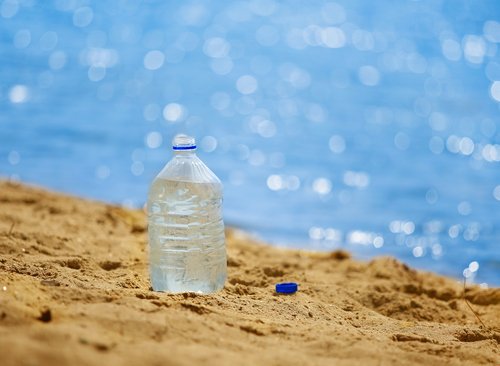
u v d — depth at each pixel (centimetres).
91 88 2117
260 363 449
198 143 1723
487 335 612
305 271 814
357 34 2727
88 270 693
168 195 623
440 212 1320
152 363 418
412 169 1566
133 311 500
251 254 912
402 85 2231
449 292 791
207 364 429
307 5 3053
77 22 2806
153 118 1888
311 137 1786
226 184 1447
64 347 420
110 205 1100
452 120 1920
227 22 2852
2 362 389
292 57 2491
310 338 512
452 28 2781
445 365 493
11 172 1437
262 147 1703
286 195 1395
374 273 848
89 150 1605
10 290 506
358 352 489
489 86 2222
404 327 621
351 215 1296
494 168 1586
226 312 548
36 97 1995
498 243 1186
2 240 752
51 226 884
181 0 3072
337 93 2156
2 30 2670
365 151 1683
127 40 2628
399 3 3067
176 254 624
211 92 2139
